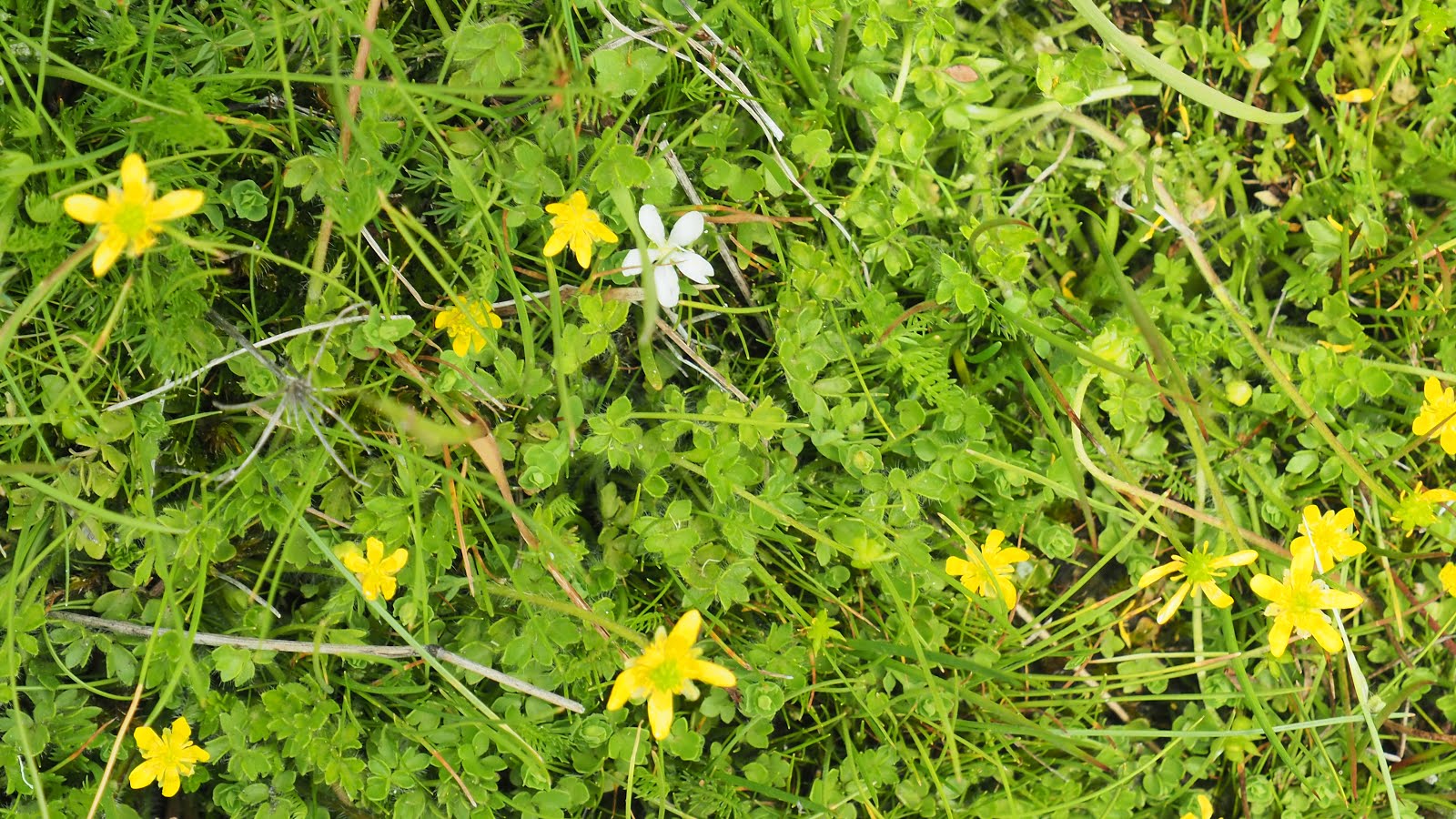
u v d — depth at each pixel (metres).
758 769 0.26
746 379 0.27
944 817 0.27
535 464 0.25
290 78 0.23
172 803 0.26
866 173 0.26
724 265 0.27
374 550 0.24
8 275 0.24
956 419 0.26
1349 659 0.26
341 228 0.24
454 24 0.26
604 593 0.26
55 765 0.25
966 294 0.26
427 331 0.26
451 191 0.25
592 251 0.24
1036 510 0.27
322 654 0.25
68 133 0.24
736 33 0.26
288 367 0.25
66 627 0.25
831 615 0.27
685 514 0.25
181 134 0.24
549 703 0.26
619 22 0.25
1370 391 0.27
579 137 0.25
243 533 0.25
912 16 0.26
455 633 0.26
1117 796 0.27
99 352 0.24
